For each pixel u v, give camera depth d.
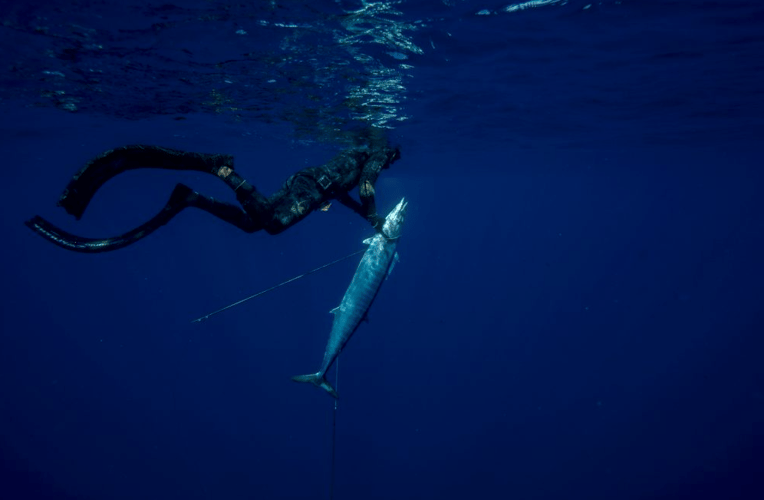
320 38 7.96
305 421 26.14
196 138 18.86
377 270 4.38
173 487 21.86
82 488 22.16
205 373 32.72
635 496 20.56
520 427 25.81
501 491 21.11
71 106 13.21
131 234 2.82
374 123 15.27
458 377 31.88
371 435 24.89
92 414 28.62
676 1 6.88
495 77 10.67
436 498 20.73
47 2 6.44
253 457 23.50
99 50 8.45
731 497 20.28
